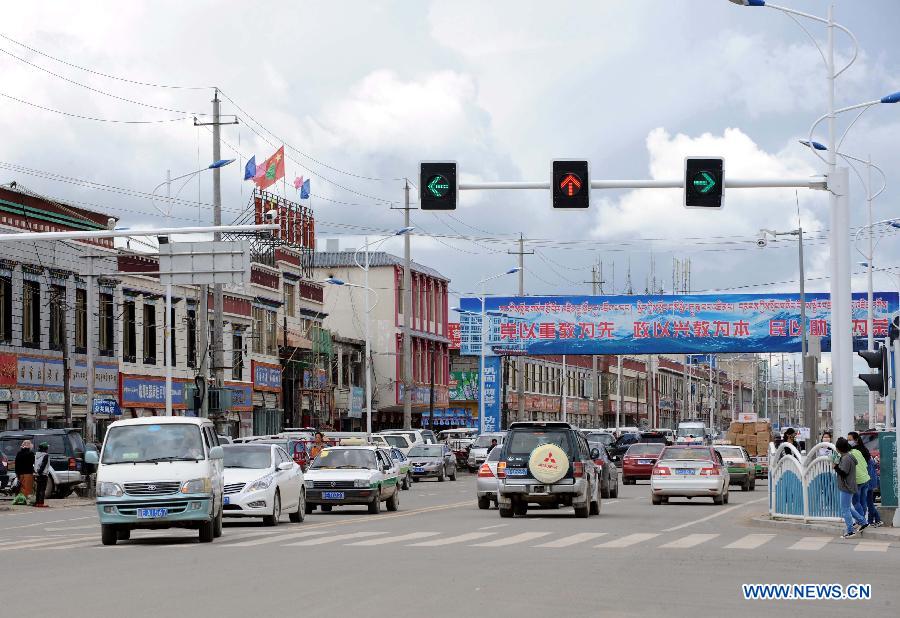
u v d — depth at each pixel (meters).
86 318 64.62
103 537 26.89
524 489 36.38
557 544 26.22
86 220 65.38
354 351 102.25
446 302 122.25
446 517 37.44
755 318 80.88
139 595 16.84
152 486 26.64
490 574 19.44
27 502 46.34
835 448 31.62
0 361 57.12
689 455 45.00
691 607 15.46
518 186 31.52
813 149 39.78
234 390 78.88
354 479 39.25
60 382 62.03
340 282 77.44
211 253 42.47
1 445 50.75
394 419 110.88
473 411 125.06
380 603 15.70
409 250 79.88
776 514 34.28
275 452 34.62
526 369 134.25
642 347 82.12
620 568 20.55
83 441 53.22
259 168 83.69
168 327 59.34
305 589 17.34
